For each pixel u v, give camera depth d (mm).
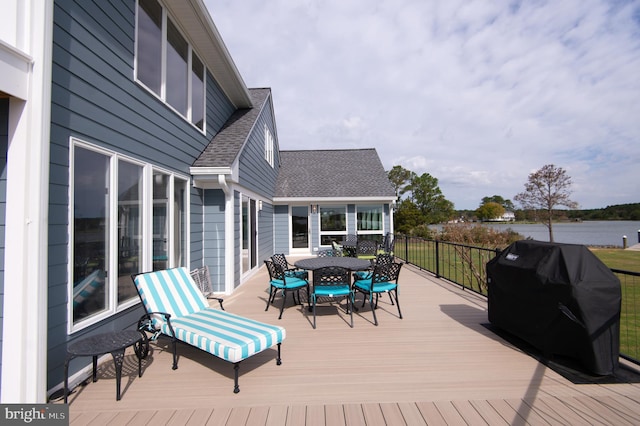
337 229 11992
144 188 3902
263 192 9438
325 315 4547
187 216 5191
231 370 2863
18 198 2250
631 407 2229
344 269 4094
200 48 5711
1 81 2072
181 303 3451
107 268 3209
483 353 3166
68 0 2656
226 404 2303
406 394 2420
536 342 3016
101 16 3102
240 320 3201
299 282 4824
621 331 4547
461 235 15438
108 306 3217
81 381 2635
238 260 6434
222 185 5465
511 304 3381
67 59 2643
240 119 7676
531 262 3121
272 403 2312
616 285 2641
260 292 5984
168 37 4680
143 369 2900
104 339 2490
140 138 3801
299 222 12078
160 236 4371
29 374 2209
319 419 2109
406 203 24281
